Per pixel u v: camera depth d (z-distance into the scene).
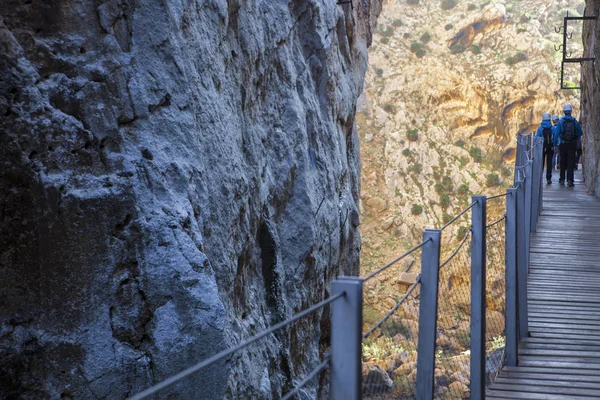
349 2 11.54
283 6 8.47
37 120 4.43
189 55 5.45
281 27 8.30
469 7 70.50
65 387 4.40
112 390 4.47
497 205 55.25
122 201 4.63
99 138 4.69
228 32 6.69
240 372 5.93
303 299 8.35
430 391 3.67
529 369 6.23
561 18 71.50
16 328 4.38
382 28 69.94
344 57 11.80
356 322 2.40
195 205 5.24
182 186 5.04
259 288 7.26
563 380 5.97
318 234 8.76
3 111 4.33
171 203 4.88
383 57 67.00
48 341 4.39
